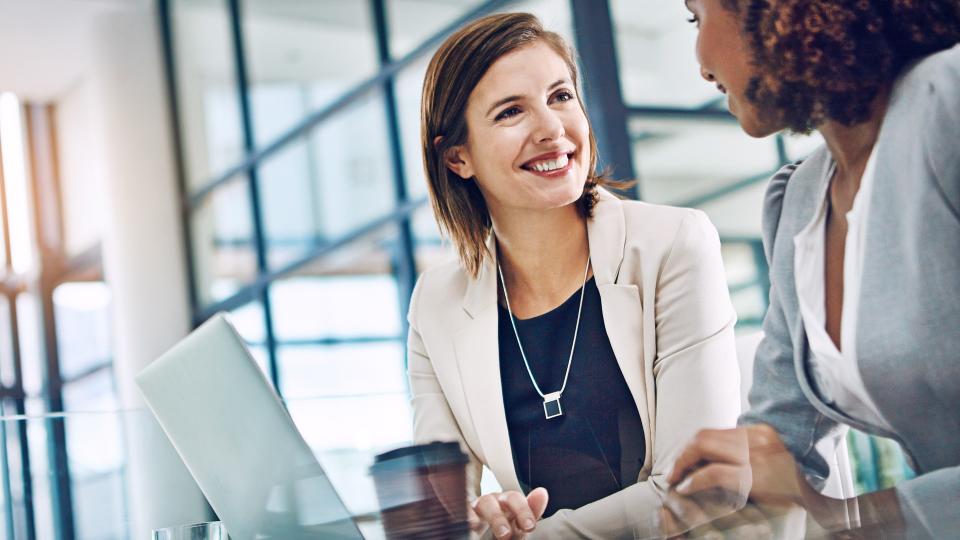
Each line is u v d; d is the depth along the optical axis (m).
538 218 1.55
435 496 1.32
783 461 1.33
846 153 1.36
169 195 6.81
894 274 1.31
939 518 1.23
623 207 1.56
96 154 7.43
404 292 5.04
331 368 5.43
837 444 1.34
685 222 1.49
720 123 2.89
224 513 1.30
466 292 1.61
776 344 1.42
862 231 1.34
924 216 1.29
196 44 6.52
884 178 1.32
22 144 8.30
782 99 1.42
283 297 5.86
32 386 8.44
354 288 5.33
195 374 1.27
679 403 1.42
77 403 8.07
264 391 1.22
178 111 6.82
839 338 1.36
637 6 3.30
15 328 8.42
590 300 1.52
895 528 1.26
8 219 8.38
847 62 1.34
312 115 5.57
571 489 1.49
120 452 1.47
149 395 1.32
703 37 1.52
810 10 1.36
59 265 8.28
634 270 1.50
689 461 1.34
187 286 6.79
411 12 4.89
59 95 8.15
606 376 1.49
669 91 3.17
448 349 1.61
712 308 1.44
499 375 1.55
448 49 1.60
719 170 2.86
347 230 5.39
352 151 5.32
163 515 1.45
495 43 1.56
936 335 1.27
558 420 1.51
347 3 5.25
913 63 1.29
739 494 1.31
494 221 1.60
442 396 1.64
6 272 8.44
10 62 7.50
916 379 1.28
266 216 6.01
